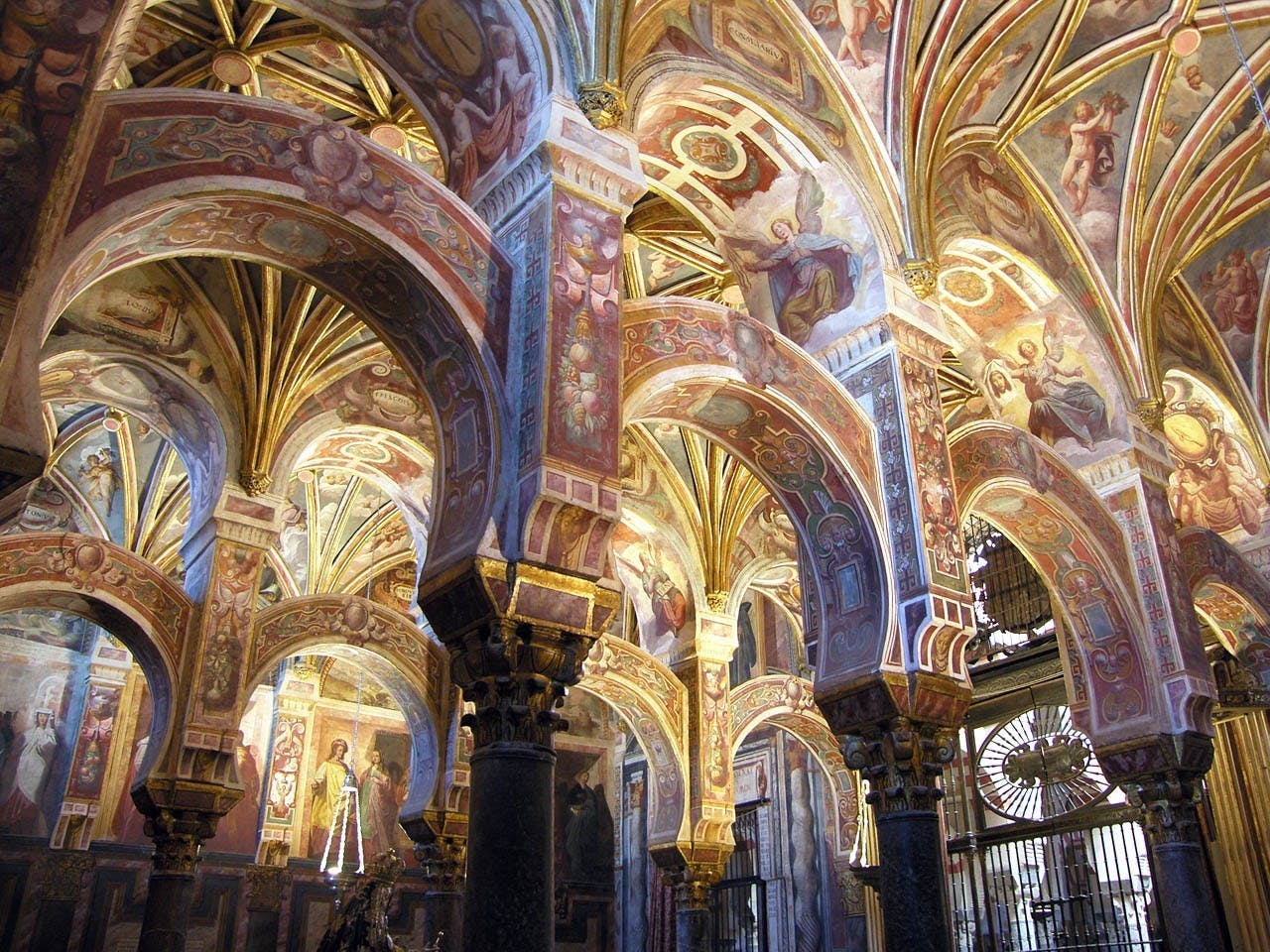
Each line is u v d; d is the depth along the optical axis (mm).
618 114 8609
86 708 20031
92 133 6312
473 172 9102
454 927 14352
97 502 19672
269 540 13328
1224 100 13531
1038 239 13602
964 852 17609
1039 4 12094
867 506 10008
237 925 20594
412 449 14805
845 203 11281
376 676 15711
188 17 11562
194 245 7211
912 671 9352
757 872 21609
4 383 5359
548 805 6691
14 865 18609
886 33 11477
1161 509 13219
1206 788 14711
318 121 7398
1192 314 15508
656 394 8883
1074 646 13242
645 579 17203
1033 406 14133
